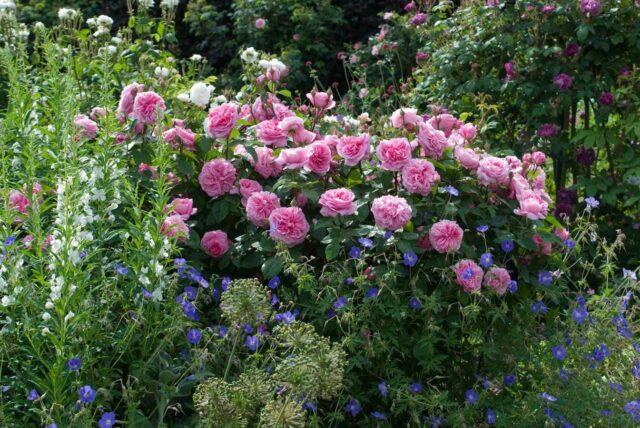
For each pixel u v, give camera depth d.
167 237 2.94
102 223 2.90
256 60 4.32
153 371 2.79
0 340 2.51
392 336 3.12
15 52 4.96
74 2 9.64
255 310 2.60
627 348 3.39
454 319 3.27
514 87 5.33
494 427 3.15
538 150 5.30
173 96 4.26
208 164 3.47
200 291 3.08
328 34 8.73
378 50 7.18
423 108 6.32
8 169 3.34
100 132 3.10
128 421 2.53
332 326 3.17
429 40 6.77
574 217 5.22
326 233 3.39
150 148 3.48
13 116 3.34
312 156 3.38
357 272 3.12
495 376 3.27
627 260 5.05
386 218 3.19
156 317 2.75
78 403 2.43
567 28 5.28
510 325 3.36
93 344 2.67
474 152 3.52
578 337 3.38
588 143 5.12
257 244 3.37
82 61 5.00
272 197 3.40
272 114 3.83
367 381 3.23
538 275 3.49
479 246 3.47
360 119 4.07
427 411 3.18
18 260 2.58
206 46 9.29
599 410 3.07
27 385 2.58
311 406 2.70
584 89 5.20
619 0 5.17
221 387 2.38
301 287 3.09
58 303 2.43
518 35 5.43
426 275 3.22
